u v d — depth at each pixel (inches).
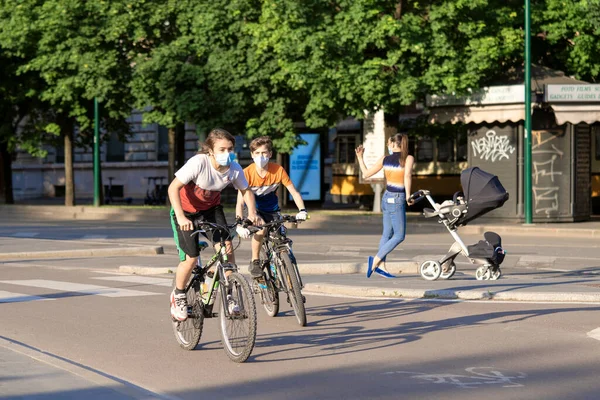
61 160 3319.4
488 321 554.6
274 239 561.6
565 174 1624.0
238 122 2023.9
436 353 460.8
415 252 1104.8
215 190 458.6
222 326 450.9
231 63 1899.6
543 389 382.6
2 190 2940.5
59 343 499.2
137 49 2068.2
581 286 685.3
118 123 2428.6
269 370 425.7
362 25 1614.2
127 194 3174.2
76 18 2046.0
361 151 746.8
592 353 456.4
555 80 1609.3
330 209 2244.1
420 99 1721.2
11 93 2242.9
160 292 717.3
